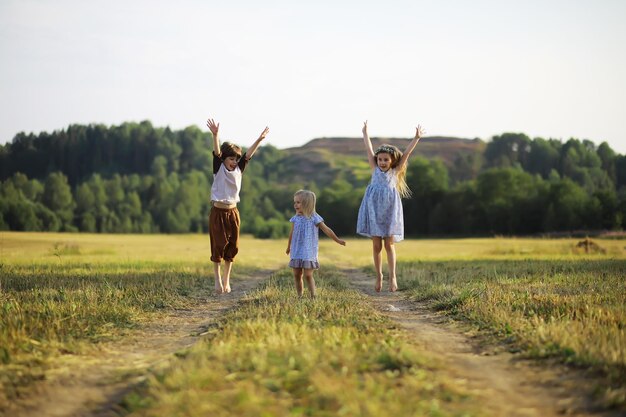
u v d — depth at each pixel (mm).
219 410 6742
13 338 10078
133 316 13664
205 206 197000
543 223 132375
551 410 7012
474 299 14727
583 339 9492
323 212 166375
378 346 9344
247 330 10344
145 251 60094
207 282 22844
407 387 7414
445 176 164875
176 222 183125
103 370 8977
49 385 8203
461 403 7086
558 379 8062
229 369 8172
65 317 12688
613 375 7828
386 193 15031
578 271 23594
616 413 6832
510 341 10375
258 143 15094
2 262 34781
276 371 7887
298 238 16312
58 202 175125
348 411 6570
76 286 19422
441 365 8570
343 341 9586
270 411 6695
